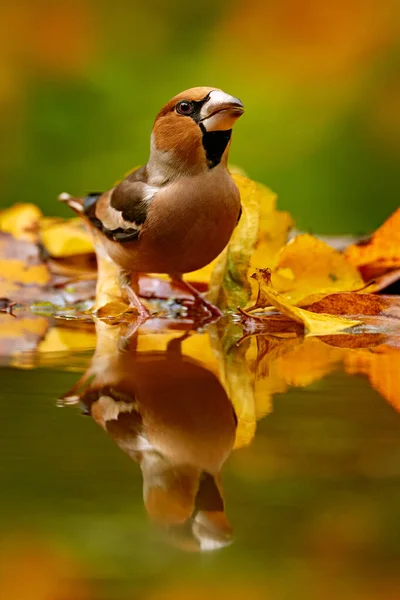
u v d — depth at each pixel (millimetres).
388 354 5012
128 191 5148
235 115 5109
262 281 5102
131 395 4910
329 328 5094
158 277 5242
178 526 3494
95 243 5215
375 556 3223
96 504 3734
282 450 4539
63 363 4980
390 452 4523
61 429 4863
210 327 5121
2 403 4898
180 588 3014
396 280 5164
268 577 3098
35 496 3818
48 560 3219
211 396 4910
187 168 5125
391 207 6570
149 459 4383
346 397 4910
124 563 3193
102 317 5176
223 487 3943
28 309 5211
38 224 5332
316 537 3406
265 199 5211
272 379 4945
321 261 5168
